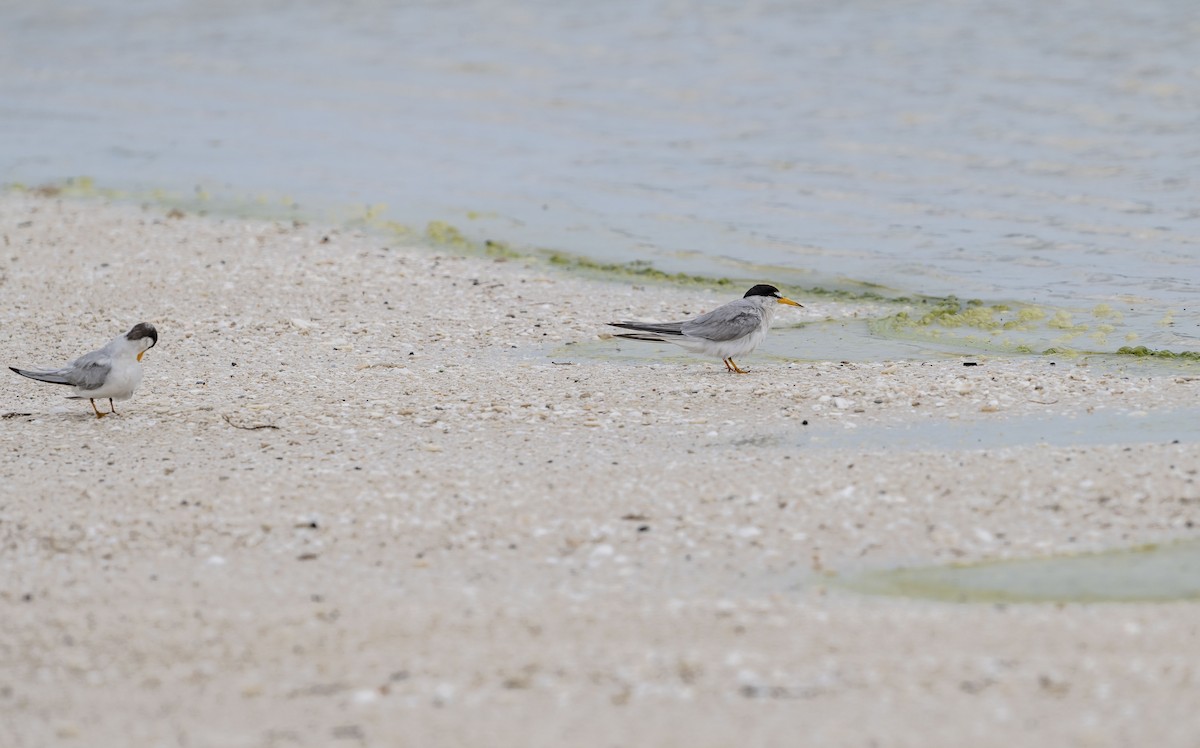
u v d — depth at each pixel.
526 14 50.59
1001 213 26.03
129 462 13.91
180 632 10.09
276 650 9.80
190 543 11.82
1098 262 22.72
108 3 59.28
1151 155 29.50
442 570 11.21
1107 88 35.38
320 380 16.98
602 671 9.36
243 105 39.81
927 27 43.69
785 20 46.31
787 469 13.28
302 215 27.48
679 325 16.86
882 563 11.23
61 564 11.41
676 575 11.05
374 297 21.03
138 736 8.71
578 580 10.96
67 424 15.30
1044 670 9.16
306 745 8.52
